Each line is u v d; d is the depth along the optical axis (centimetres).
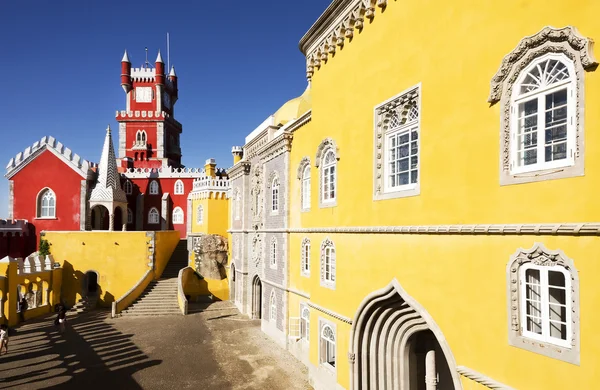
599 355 555
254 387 1447
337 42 1295
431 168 872
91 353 1838
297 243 1800
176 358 1770
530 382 646
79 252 2992
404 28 974
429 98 883
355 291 1157
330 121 1354
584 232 574
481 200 746
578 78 594
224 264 3334
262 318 2258
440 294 838
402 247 960
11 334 2161
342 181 1263
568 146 619
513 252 684
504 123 702
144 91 5622
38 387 1444
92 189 3919
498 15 723
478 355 741
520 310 676
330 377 1304
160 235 3306
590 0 583
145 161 5375
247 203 2716
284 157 1933
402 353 1045
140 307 2725
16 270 2406
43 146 3812
